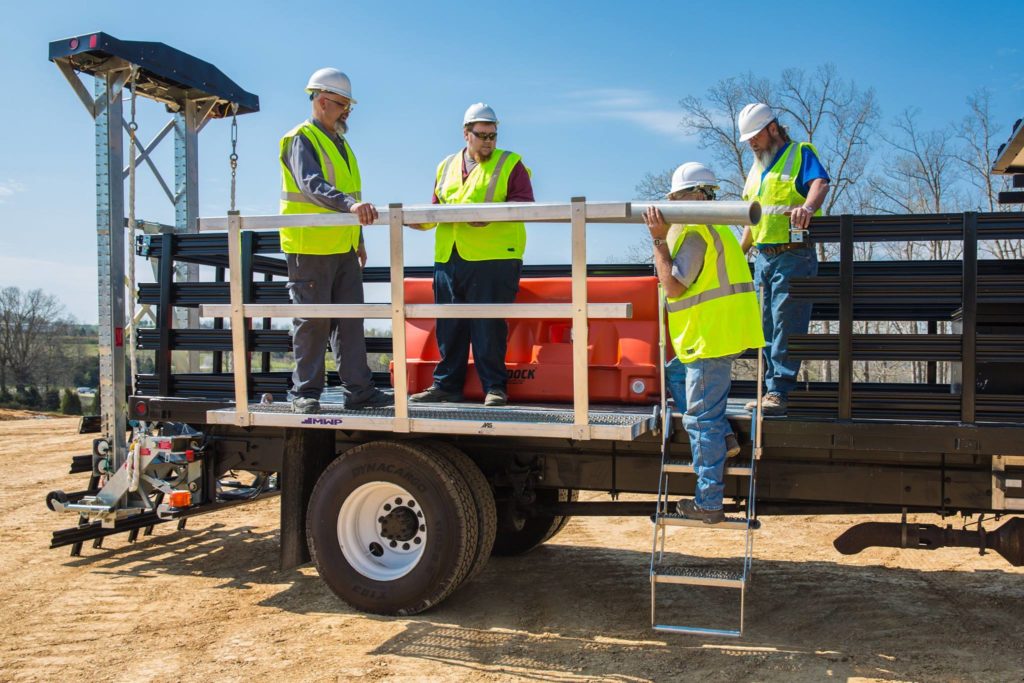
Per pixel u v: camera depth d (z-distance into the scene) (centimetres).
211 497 641
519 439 547
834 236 470
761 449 473
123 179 677
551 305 475
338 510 535
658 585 609
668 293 462
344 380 571
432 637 495
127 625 523
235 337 544
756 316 470
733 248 469
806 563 668
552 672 441
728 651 472
